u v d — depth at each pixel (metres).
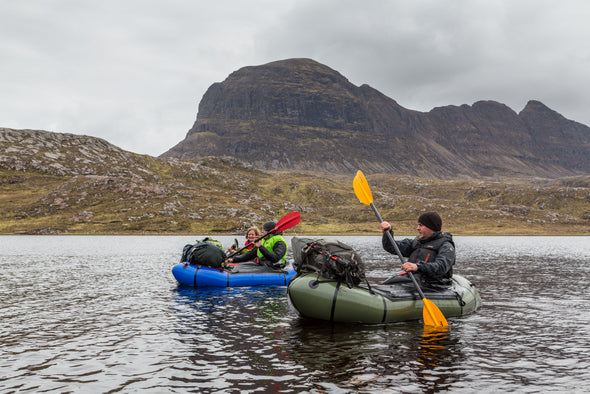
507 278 15.87
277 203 138.25
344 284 7.91
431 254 8.32
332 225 115.25
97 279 15.32
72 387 4.78
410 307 8.11
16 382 4.95
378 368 5.41
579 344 6.58
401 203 147.88
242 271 13.50
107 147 165.62
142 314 8.93
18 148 142.25
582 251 37.78
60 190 113.69
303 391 4.64
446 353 6.07
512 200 171.12
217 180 164.00
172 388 4.74
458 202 150.25
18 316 8.77
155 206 106.56
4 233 85.94
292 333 7.21
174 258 26.52
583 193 158.88
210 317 8.59
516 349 6.29
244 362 5.66
